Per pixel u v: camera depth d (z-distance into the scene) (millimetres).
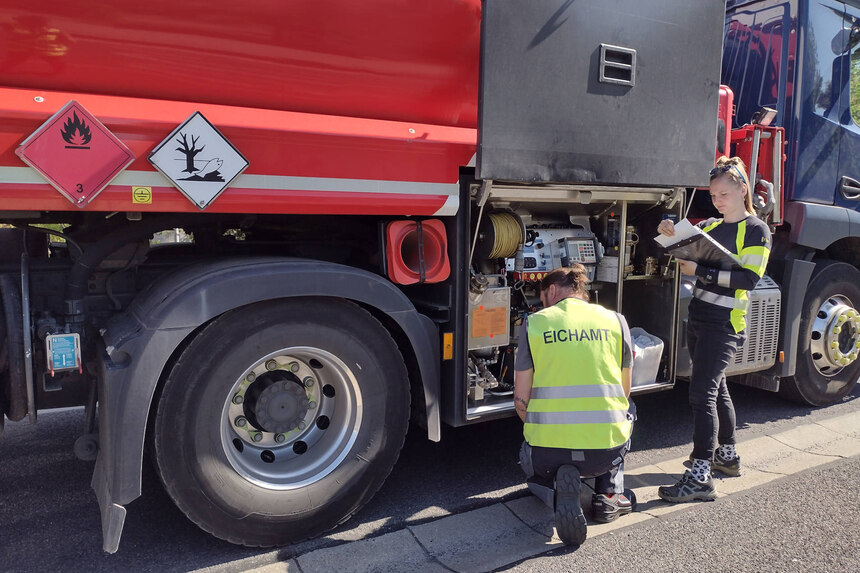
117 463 2273
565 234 3604
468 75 2875
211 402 2424
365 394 2752
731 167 3102
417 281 2875
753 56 4426
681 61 3182
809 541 2727
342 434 2781
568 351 2697
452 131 2826
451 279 2965
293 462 2729
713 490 3102
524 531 2816
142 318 2375
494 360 3348
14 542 2689
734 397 4930
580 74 2832
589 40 2838
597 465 2707
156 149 2193
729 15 4594
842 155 4484
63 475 3348
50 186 2055
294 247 3312
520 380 2805
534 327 2754
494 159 2635
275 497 2592
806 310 4379
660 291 3770
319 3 2496
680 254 3158
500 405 3193
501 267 3451
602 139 2955
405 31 2688
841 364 4562
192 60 2322
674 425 4289
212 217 2814
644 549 2650
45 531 2787
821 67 4266
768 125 4129
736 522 2887
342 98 2609
